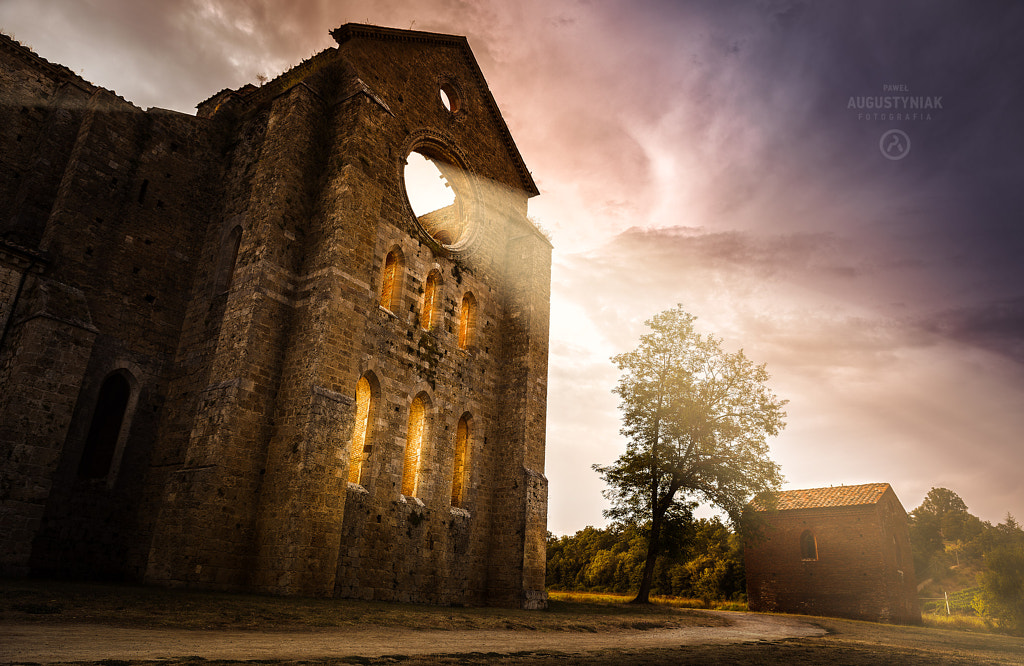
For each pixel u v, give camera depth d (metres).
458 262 28.56
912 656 16.09
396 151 26.33
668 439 35.75
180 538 17.70
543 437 29.11
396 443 23.14
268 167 22.56
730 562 53.56
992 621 40.41
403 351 24.27
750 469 34.88
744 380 36.38
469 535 25.92
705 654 13.25
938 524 106.94
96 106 22.97
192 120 25.73
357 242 21.95
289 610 13.55
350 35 25.95
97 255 21.78
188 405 21.72
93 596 12.33
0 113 23.14
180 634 9.56
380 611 15.64
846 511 44.62
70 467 19.73
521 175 34.09
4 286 19.69
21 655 6.69
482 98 32.28
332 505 19.03
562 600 33.62
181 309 23.69
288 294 21.16
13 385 18.38
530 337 29.61
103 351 21.23
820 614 43.41
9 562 17.28
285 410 19.77
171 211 24.23
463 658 9.59
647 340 37.66
